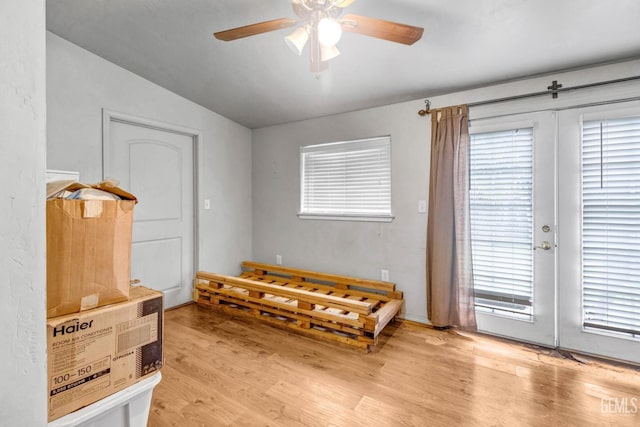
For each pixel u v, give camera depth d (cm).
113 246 98
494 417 162
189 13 209
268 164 396
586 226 222
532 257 240
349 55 231
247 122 386
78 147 251
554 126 229
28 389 69
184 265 340
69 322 86
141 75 288
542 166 234
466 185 255
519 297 246
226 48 244
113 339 96
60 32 234
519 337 246
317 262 356
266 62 257
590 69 217
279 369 209
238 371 206
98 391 93
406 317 295
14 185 65
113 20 219
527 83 238
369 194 321
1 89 63
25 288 68
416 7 182
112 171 279
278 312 283
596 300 220
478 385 190
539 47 204
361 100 301
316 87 287
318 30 147
